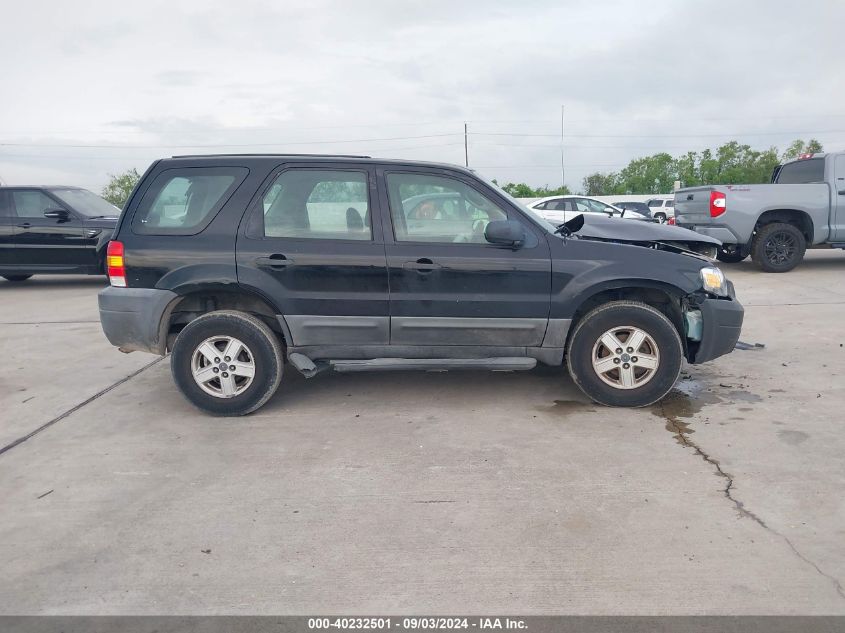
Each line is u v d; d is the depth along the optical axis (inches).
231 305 200.2
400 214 191.2
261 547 123.6
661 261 190.2
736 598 106.1
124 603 107.9
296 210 191.5
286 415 195.3
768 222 452.8
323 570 115.9
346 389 218.7
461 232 191.5
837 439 168.1
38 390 226.7
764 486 143.3
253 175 192.2
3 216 451.5
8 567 118.6
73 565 119.0
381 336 191.6
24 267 457.1
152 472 157.6
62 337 309.9
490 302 189.0
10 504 142.8
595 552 119.5
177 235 190.7
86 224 452.8
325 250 188.2
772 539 122.5
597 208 644.1
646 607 104.5
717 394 206.2
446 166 194.2
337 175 191.9
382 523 131.3
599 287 188.9
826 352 252.1
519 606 105.3
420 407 199.8
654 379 190.9
